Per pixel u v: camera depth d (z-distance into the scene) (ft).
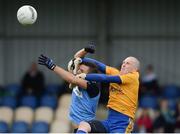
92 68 106.32
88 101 107.55
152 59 249.55
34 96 225.97
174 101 214.48
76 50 252.01
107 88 192.44
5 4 251.60
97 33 249.96
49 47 252.83
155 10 249.14
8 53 253.44
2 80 253.03
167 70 248.73
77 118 107.96
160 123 199.31
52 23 252.62
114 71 107.14
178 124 199.21
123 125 103.19
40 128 203.62
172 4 248.52
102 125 102.99
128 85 102.99
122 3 249.55
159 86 242.17
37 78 230.27
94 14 250.57
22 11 101.81
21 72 252.83
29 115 213.25
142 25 249.55
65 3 251.80
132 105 103.76
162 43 249.34
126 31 249.96
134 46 250.16
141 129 197.57
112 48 250.16
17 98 227.40
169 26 248.73
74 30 252.01
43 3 251.60
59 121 205.98
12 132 205.36
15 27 252.62
